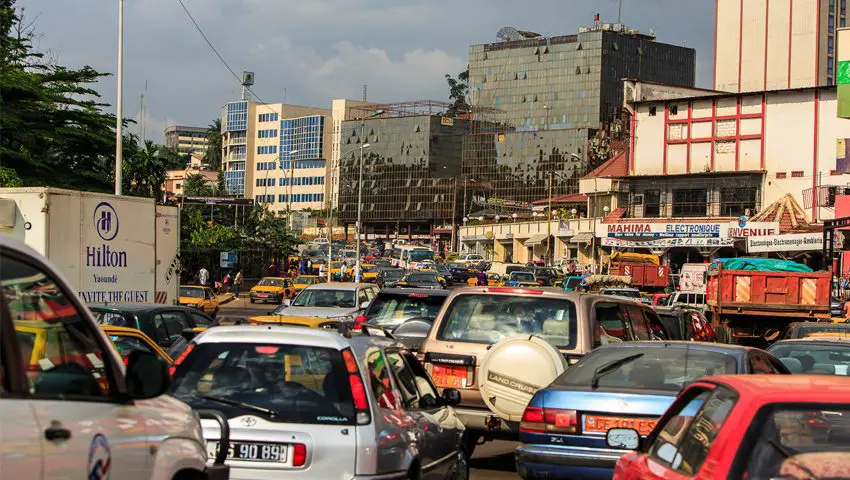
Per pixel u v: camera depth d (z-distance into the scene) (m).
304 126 182.62
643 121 68.25
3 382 3.67
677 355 9.12
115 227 18.88
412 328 12.62
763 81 108.50
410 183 166.88
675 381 8.84
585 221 82.19
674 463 5.32
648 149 68.06
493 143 155.12
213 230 64.81
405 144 167.88
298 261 82.94
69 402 4.08
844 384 5.11
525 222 96.50
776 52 108.06
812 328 17.98
